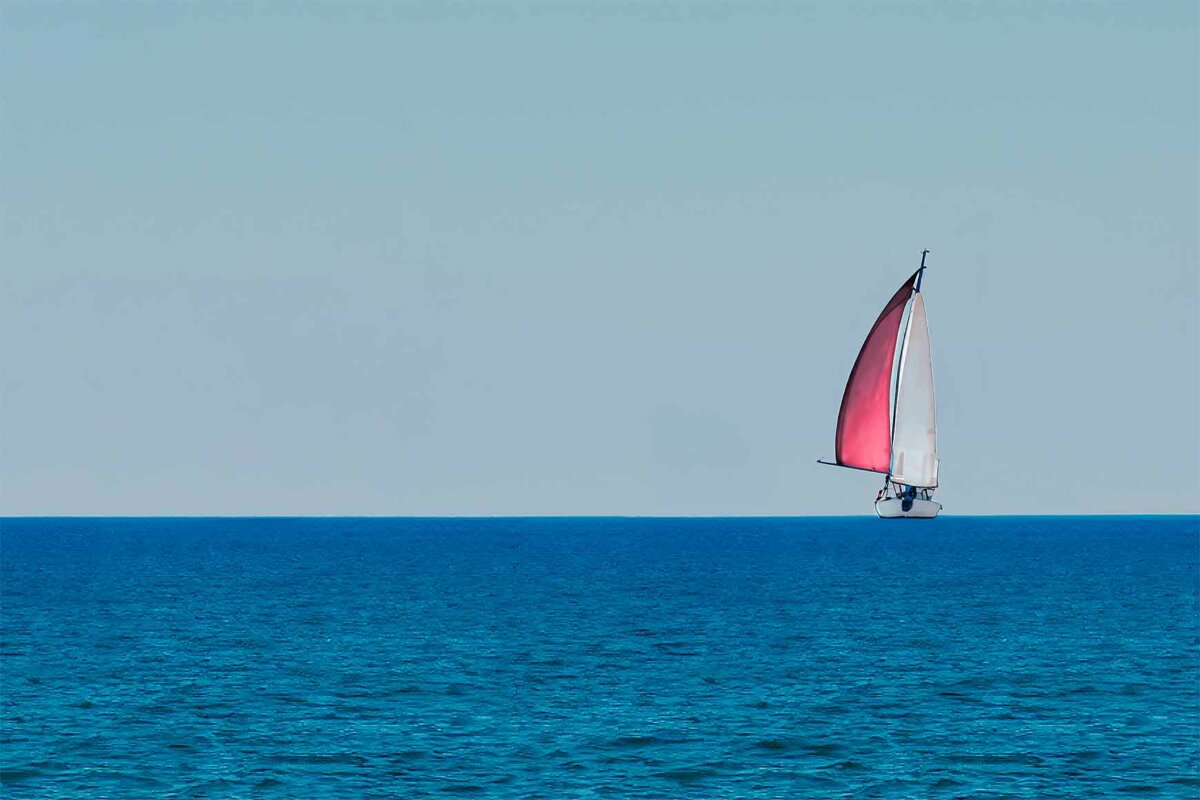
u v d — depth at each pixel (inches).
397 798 6141.7
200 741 7204.7
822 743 7180.1
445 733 7401.6
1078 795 6225.4
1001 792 6264.8
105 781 6412.4
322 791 6240.2
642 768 6658.5
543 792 6225.4
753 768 6663.4
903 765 6732.3
